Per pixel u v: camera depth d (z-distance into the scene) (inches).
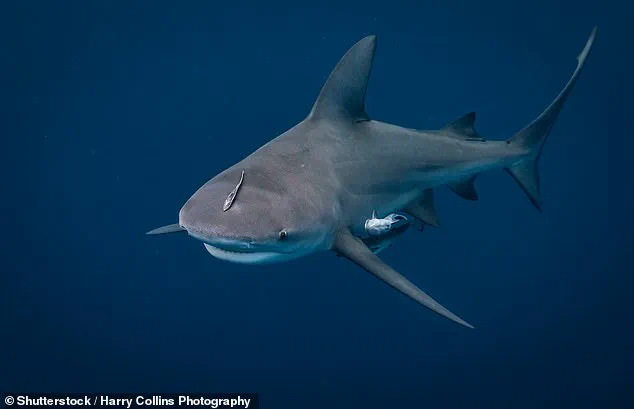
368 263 183.2
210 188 160.6
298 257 174.6
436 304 164.1
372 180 218.4
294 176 180.7
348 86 214.7
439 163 249.6
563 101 292.0
